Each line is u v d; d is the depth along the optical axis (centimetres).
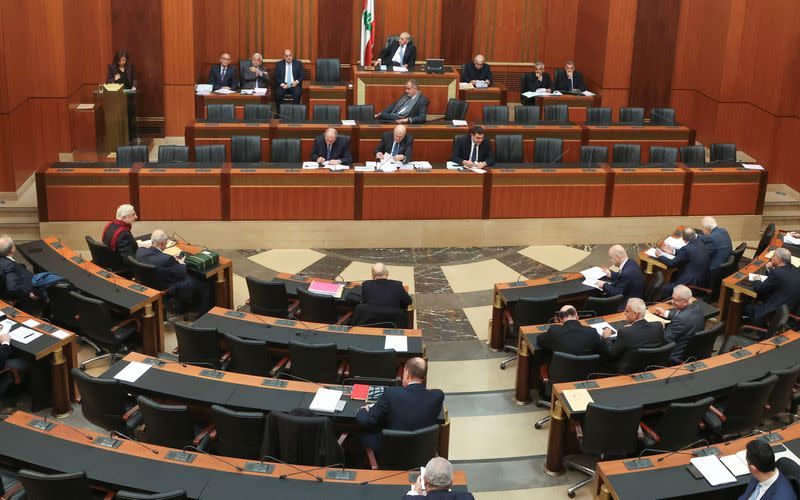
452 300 1098
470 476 754
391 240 1246
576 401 720
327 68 1648
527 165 1277
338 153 1270
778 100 1452
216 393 705
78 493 571
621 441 693
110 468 606
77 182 1166
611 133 1429
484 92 1582
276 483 594
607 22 1675
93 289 915
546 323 914
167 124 1603
